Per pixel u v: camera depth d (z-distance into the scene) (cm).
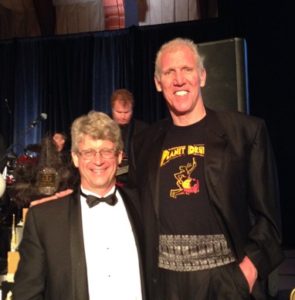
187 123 163
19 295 134
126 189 161
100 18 582
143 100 559
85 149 143
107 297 135
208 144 156
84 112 586
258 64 526
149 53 555
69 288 132
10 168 283
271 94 524
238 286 143
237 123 159
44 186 216
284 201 520
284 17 514
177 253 150
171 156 160
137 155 175
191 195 152
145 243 152
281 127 521
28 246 139
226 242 149
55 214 142
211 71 243
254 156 154
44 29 596
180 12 551
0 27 608
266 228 148
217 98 241
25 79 610
